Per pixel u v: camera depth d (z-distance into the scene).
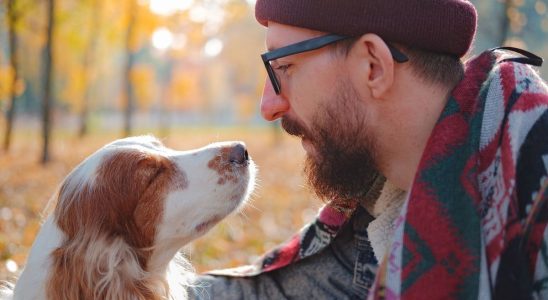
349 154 0.77
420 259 0.66
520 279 0.66
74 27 6.62
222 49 10.80
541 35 4.73
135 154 0.99
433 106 0.74
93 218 0.95
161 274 1.01
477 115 0.70
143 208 0.98
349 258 1.01
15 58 5.89
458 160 0.68
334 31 0.74
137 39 6.74
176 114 21.45
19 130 12.52
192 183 1.01
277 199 3.61
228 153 1.05
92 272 0.92
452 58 0.76
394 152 0.77
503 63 0.74
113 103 18.52
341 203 0.93
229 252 2.16
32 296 0.94
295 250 1.03
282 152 7.42
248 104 13.84
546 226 0.66
